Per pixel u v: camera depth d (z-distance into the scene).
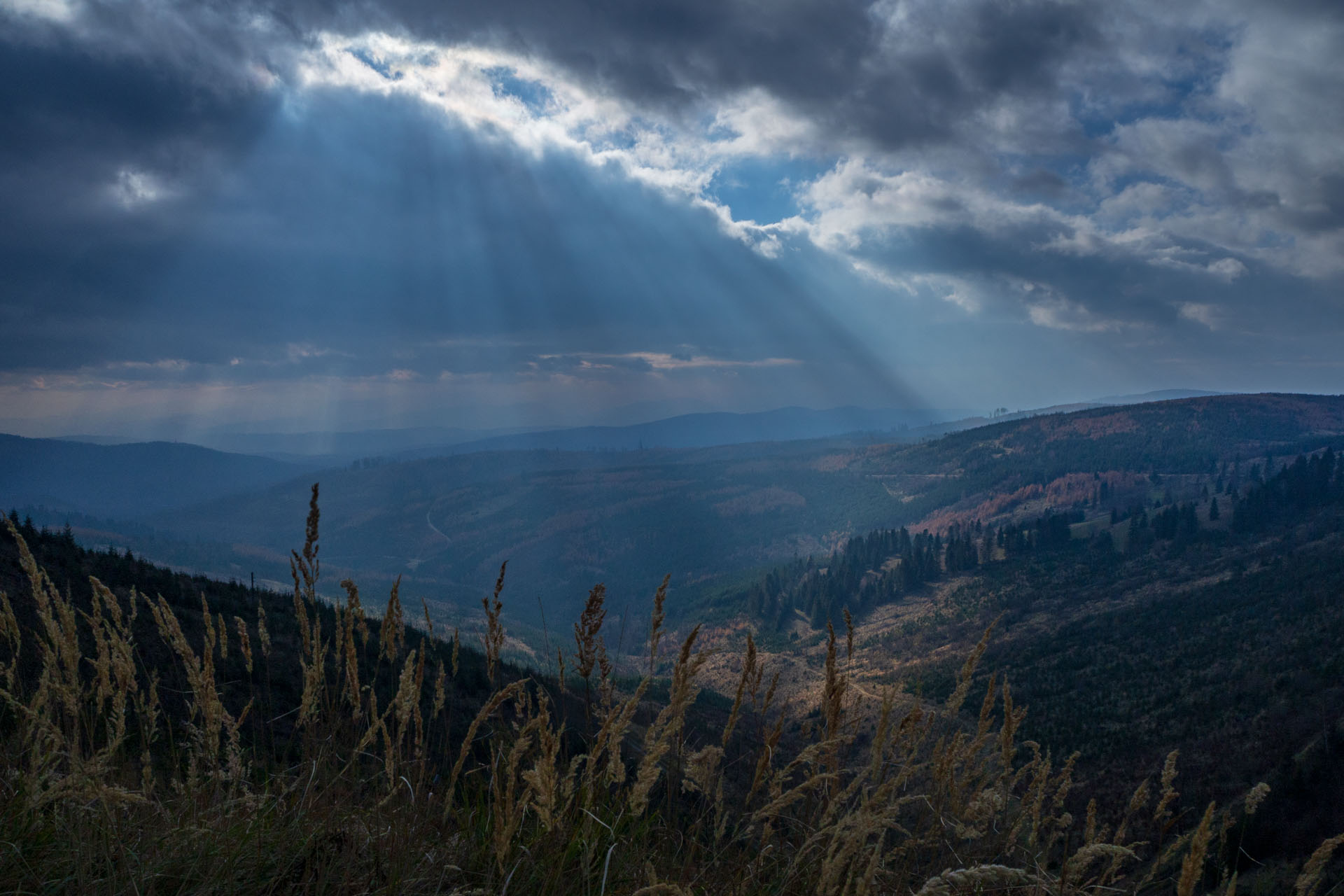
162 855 1.83
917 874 1.98
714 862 2.02
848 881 1.62
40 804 1.83
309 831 2.01
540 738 1.85
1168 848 1.75
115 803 1.86
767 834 1.95
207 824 1.93
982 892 1.84
